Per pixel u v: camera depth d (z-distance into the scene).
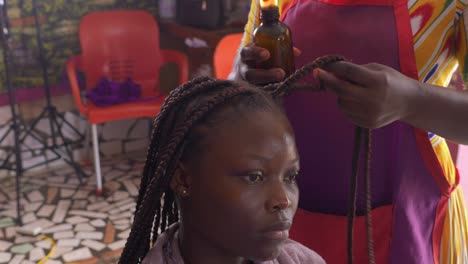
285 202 0.63
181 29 3.46
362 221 1.10
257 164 0.63
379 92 0.71
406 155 1.05
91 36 3.32
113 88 3.13
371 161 1.07
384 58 1.03
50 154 3.52
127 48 3.38
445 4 0.97
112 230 2.81
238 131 0.63
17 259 2.56
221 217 0.65
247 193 0.63
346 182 1.10
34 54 3.35
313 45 1.09
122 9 3.56
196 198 0.66
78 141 3.59
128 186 3.27
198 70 3.48
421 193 1.08
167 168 0.67
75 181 3.34
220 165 0.63
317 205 1.14
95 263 2.53
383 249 1.10
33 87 3.39
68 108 3.51
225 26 3.39
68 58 3.41
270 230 0.64
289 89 0.73
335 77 0.73
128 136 3.69
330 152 1.09
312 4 1.10
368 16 1.04
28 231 2.76
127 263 0.77
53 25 3.37
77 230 2.81
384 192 1.09
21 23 3.27
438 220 1.12
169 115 0.70
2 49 3.25
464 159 2.02
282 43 0.96
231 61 2.62
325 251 1.15
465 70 0.99
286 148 0.64
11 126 3.17
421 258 1.10
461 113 0.78
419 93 0.76
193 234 0.70
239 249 0.66
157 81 3.45
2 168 3.09
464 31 0.97
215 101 0.65
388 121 0.76
